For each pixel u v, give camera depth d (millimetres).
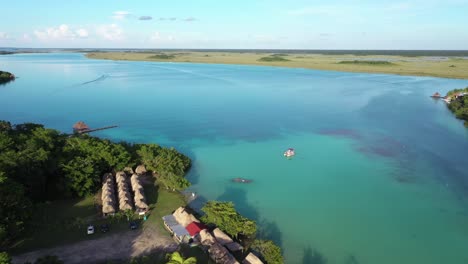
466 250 53125
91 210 59719
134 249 49188
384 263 49875
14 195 51219
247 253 49500
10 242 49312
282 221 59594
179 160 77250
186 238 51312
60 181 63188
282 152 92438
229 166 82688
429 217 61875
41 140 73000
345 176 78062
